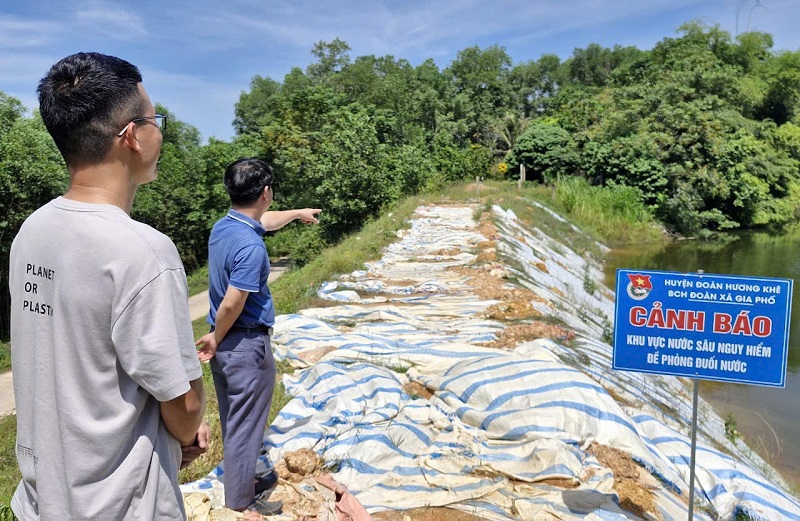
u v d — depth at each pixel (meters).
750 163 30.39
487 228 15.82
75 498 1.60
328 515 3.48
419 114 57.03
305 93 34.59
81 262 1.58
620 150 30.06
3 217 18.52
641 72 41.47
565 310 9.90
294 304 9.13
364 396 5.23
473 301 8.88
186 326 1.69
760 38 42.47
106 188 1.70
